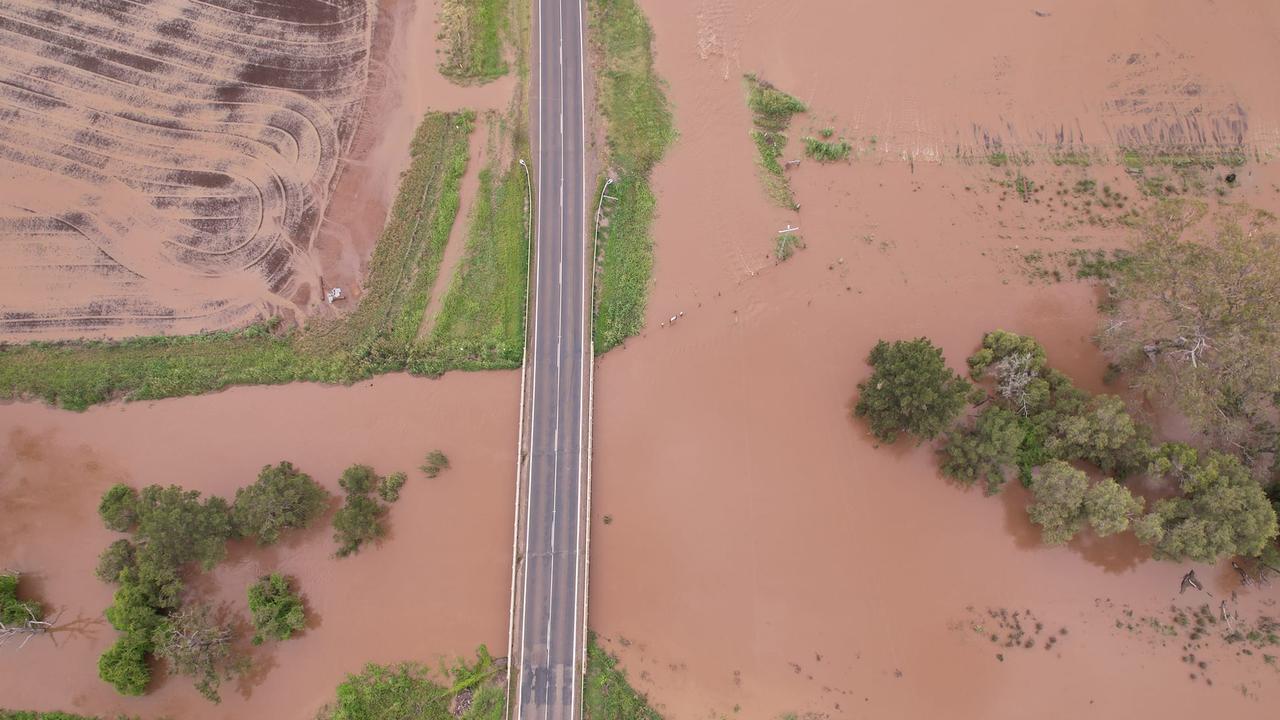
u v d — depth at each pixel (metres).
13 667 64.56
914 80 84.88
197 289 76.62
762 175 81.00
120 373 73.00
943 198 79.69
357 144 82.25
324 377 72.81
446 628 65.75
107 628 65.81
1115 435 63.28
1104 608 65.38
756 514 68.44
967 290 75.69
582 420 71.19
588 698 63.38
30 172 80.44
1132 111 82.75
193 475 70.12
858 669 63.97
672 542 67.75
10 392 72.25
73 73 84.06
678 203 79.75
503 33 86.94
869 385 67.44
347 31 86.69
